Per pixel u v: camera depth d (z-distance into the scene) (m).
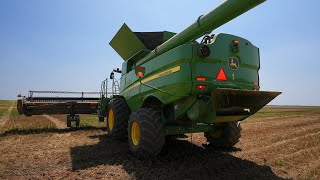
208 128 5.82
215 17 4.09
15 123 13.16
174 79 4.79
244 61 5.07
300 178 4.27
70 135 8.73
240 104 4.74
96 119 15.58
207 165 4.87
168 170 4.53
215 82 4.67
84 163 4.96
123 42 7.43
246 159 5.47
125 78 7.58
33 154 5.71
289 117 19.83
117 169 4.56
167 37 7.27
